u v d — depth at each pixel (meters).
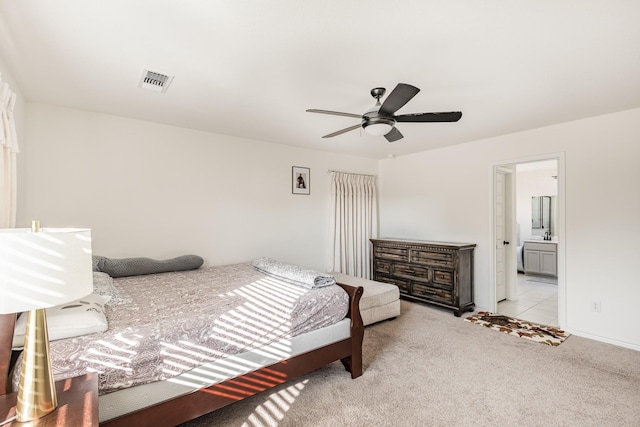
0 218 1.71
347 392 2.20
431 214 4.67
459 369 2.52
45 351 1.06
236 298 2.17
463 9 1.47
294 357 2.10
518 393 2.17
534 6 1.45
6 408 1.07
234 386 1.83
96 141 2.97
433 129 3.56
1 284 0.87
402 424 1.86
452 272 3.90
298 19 1.55
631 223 2.91
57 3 1.41
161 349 1.59
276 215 4.24
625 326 2.94
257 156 4.05
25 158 2.63
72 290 1.00
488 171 3.99
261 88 2.40
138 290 2.39
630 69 2.09
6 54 1.88
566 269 3.31
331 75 2.17
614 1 1.41
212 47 1.81
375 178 5.37
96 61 1.98
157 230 3.30
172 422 1.61
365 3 1.43
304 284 2.54
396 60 1.97
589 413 1.95
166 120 3.22
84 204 2.91
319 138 3.97
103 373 1.41
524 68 2.07
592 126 3.13
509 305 4.41
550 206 6.89
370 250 5.21
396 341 3.09
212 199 3.68
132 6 1.44
